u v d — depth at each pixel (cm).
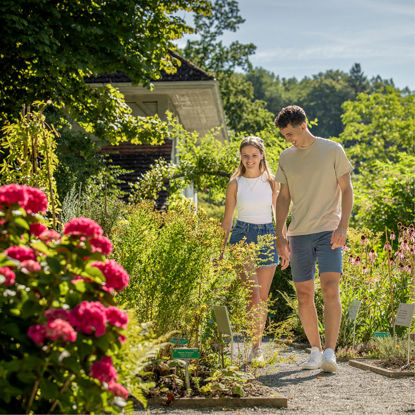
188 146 1484
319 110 9981
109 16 1038
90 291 269
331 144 571
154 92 1638
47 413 254
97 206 710
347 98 10006
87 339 254
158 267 486
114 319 255
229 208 639
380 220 1538
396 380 522
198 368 474
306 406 417
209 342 495
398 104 4203
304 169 573
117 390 253
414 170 1641
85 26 1000
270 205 635
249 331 518
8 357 260
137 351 307
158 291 477
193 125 2173
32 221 288
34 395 250
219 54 3888
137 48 1077
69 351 248
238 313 508
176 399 411
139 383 298
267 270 615
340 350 700
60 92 1148
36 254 276
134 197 1270
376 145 4231
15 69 1061
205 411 398
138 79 1088
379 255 994
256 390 445
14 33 914
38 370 244
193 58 3903
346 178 568
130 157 1555
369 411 399
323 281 567
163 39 1159
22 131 588
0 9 883
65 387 252
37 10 970
